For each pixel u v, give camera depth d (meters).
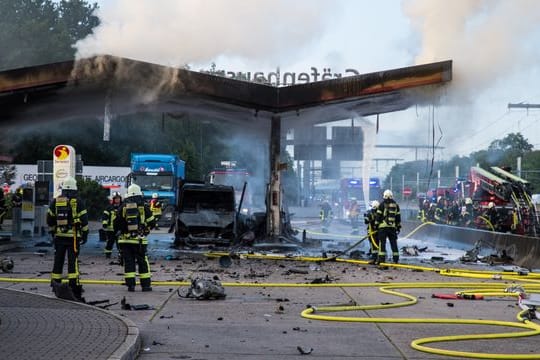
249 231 26.05
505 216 32.47
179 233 25.12
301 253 23.30
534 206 33.16
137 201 13.12
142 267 13.13
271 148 26.19
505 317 10.70
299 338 8.88
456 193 42.00
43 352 7.08
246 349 8.19
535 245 19.34
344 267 18.73
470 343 8.70
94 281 14.27
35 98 24.56
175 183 40.50
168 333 9.07
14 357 6.84
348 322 10.10
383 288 13.94
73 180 12.05
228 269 17.53
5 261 16.11
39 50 54.97
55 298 11.17
